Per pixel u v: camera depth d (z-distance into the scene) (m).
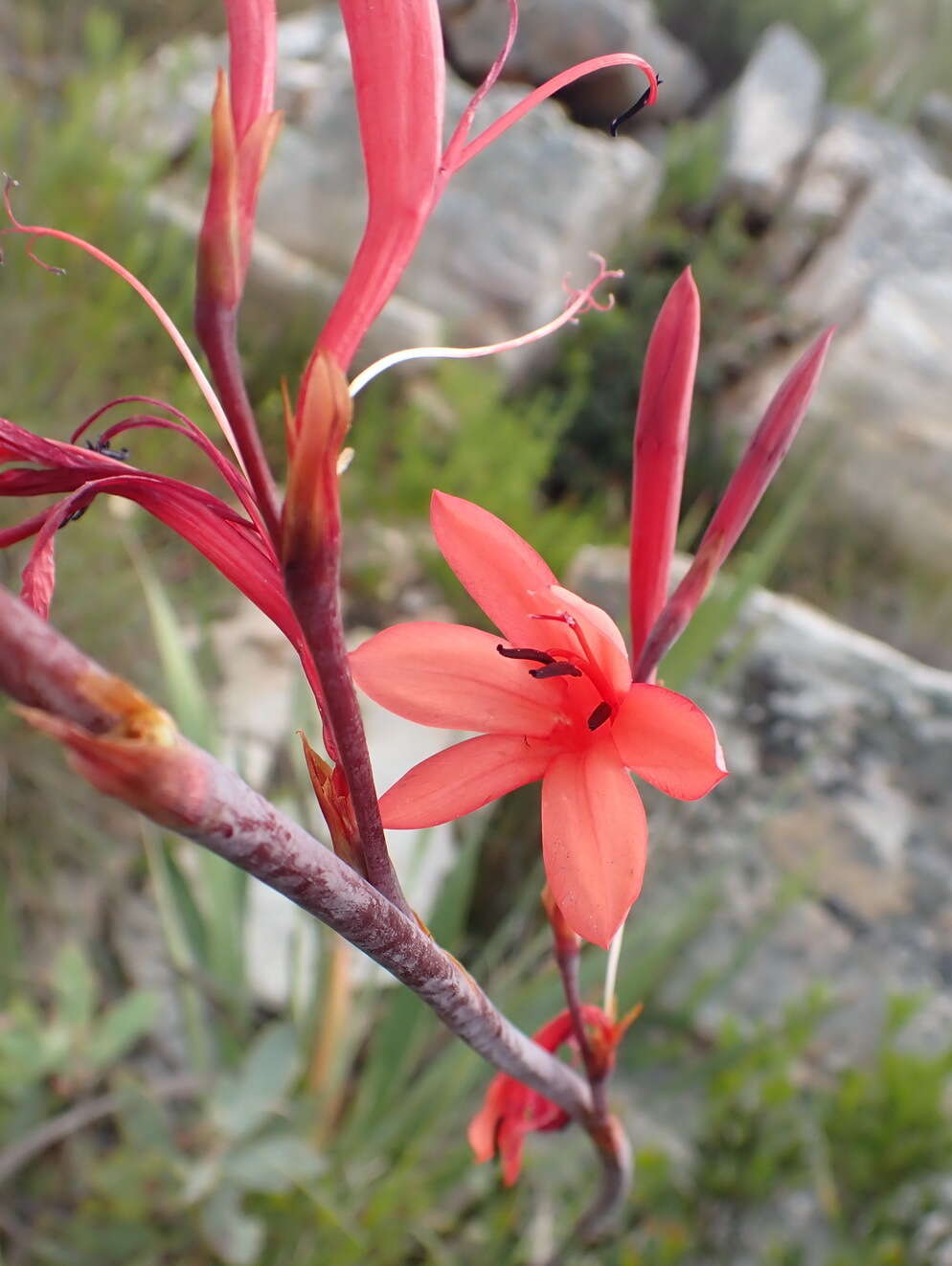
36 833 0.44
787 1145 0.35
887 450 0.84
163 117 0.76
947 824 0.48
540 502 0.80
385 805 0.12
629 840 0.11
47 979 0.41
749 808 0.48
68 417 0.51
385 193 0.10
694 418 0.87
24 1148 0.29
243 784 0.08
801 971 0.46
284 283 0.74
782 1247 0.35
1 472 0.10
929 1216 0.37
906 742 0.49
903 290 0.94
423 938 0.10
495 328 0.82
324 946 0.36
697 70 1.19
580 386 0.76
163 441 0.52
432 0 0.09
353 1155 0.35
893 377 0.88
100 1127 0.38
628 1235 0.35
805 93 1.16
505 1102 0.16
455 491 0.64
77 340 0.51
